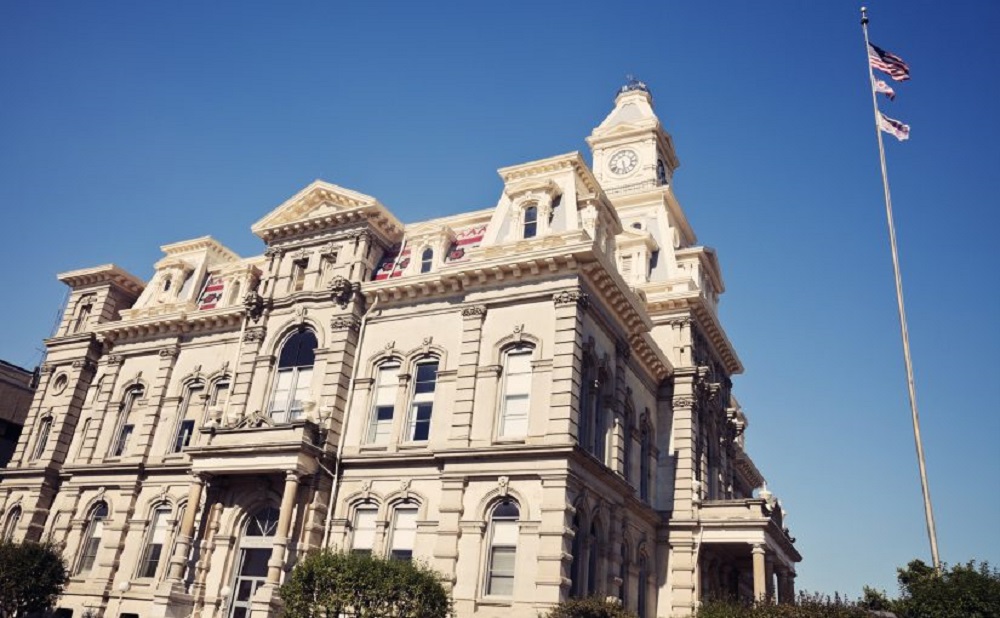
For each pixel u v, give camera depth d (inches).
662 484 1704.0
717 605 1146.0
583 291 1347.2
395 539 1330.0
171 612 1312.7
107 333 1920.5
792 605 1071.0
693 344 1838.1
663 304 1840.6
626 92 2491.4
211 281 1951.3
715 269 2145.7
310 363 1557.6
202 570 1407.5
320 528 1374.3
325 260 1659.7
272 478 1429.6
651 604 1565.0
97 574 1605.6
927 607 1000.2
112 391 1854.1
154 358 1838.1
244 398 1576.0
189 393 1756.9
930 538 1079.0
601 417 1429.6
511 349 1359.5
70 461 1847.9
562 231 1407.5
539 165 1529.3
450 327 1445.6
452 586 1202.0
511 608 1149.1
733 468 2098.9
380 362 1501.0
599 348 1428.4
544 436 1241.4
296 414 1518.2
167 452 1686.8
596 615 1058.1
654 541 1644.9
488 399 1320.1
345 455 1424.7
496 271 1393.9
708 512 1633.9
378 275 1622.8
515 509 1228.5
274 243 1740.9
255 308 1659.7
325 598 1028.5
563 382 1261.1
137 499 1669.5
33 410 1963.6
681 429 1734.7
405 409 1428.4
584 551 1253.1
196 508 1419.8
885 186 1307.8
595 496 1312.7
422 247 1615.4
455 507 1255.5
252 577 1387.8
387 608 1029.8
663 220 2016.5
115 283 2069.4
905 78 1362.0
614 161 2322.8
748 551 1679.4
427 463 1344.7
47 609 1601.9
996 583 984.9
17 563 1443.2
